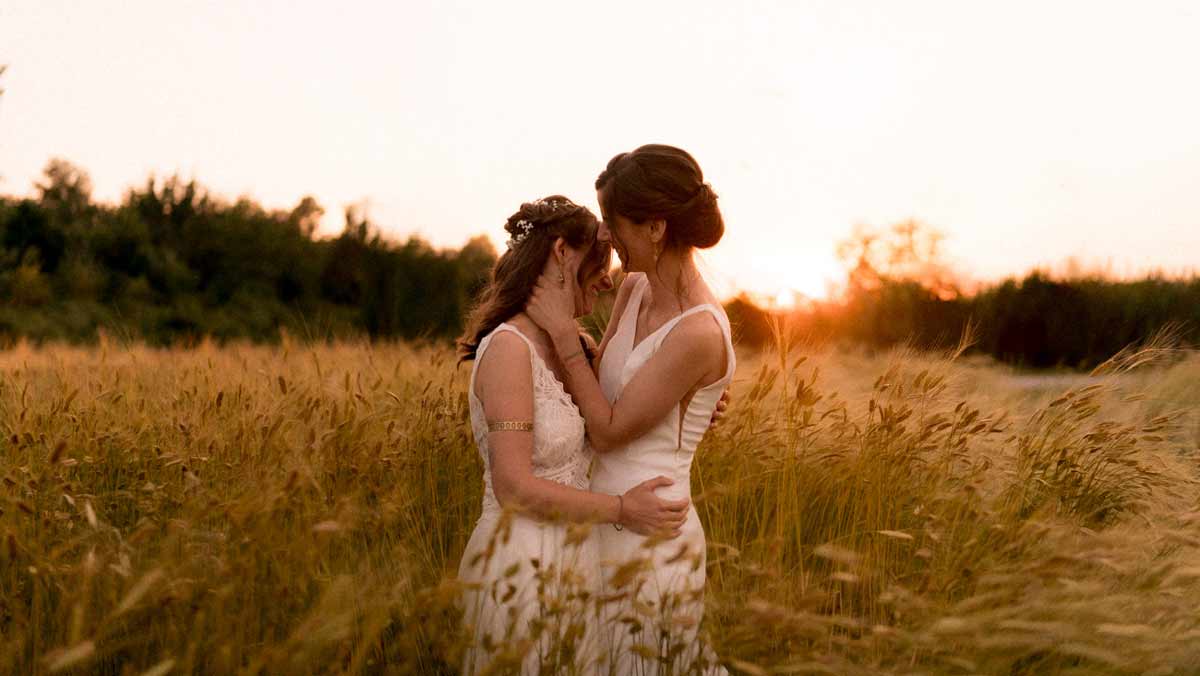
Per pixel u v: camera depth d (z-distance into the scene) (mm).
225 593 2012
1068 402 4164
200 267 27781
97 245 26938
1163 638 2406
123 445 3594
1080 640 2371
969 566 2750
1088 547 2695
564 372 2771
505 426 2551
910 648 2352
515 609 2189
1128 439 4176
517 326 2701
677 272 2705
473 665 2486
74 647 1837
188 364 5402
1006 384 6797
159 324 24781
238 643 2023
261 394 4262
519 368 2580
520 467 2537
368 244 27625
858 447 3979
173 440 3689
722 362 2727
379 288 27094
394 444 3775
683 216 2629
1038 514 3436
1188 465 4305
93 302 24516
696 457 3996
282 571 2279
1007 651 2359
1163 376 6914
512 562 2514
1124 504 4000
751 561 2977
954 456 3867
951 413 4113
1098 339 17844
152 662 2129
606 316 4402
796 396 3639
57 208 28094
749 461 3957
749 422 4082
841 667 2256
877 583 3098
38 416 3730
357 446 3371
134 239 27203
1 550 2285
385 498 3062
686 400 2754
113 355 5480
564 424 2627
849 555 2498
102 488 3477
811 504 3801
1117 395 4941
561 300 2688
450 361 5531
